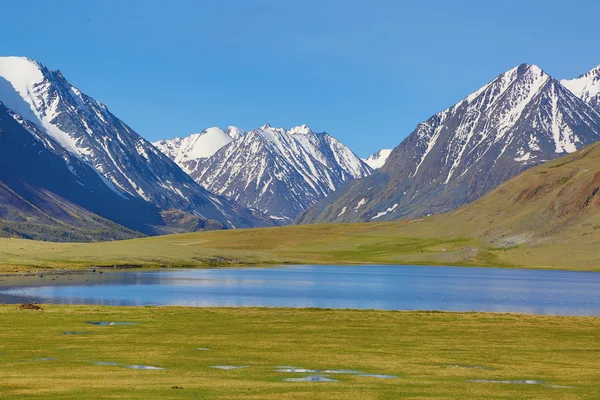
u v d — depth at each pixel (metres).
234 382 50.88
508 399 46.62
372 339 76.50
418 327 88.06
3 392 45.88
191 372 55.16
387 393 47.66
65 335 75.31
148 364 58.62
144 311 101.81
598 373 56.97
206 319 93.31
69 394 45.34
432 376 54.78
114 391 46.53
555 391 49.41
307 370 56.81
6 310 98.69
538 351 69.00
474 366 59.94
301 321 92.81
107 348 66.75
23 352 63.78
